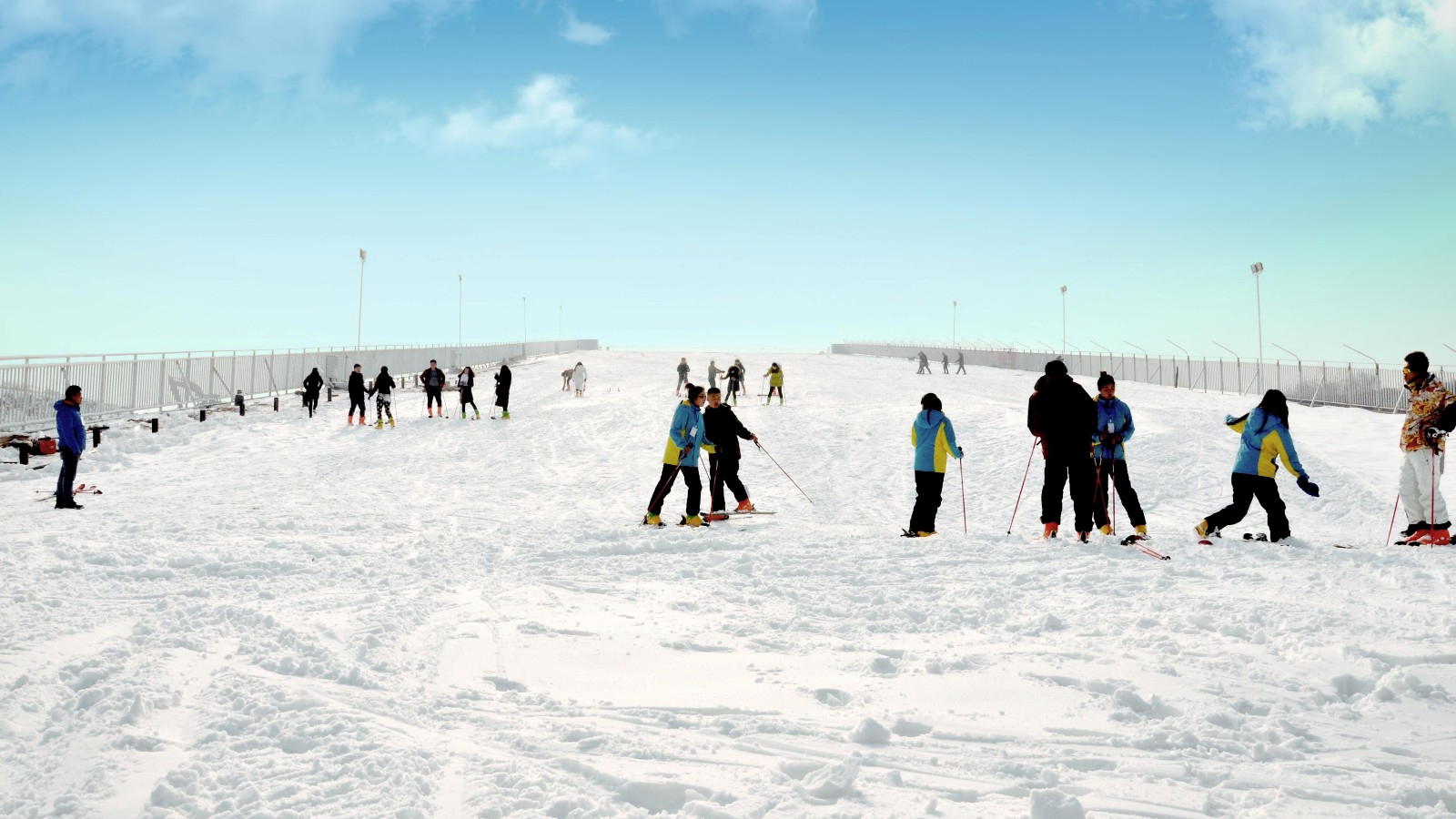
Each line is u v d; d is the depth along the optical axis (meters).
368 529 11.35
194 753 3.96
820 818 3.19
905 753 3.85
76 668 5.12
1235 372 36.28
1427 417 8.98
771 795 3.39
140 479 16.92
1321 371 30.30
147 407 24.67
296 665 5.20
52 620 6.29
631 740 4.02
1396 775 3.56
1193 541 9.19
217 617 6.45
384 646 5.76
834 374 55.88
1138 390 39.53
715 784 3.50
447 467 19.62
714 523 11.87
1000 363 66.12
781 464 19.72
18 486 15.62
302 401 31.53
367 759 3.79
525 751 3.94
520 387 43.72
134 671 5.08
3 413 19.05
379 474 18.33
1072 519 12.99
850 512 13.91
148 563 8.51
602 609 6.92
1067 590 7.17
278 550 9.53
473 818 3.27
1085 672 4.95
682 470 11.83
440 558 9.30
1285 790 3.41
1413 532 9.14
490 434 25.55
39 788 3.60
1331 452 17.75
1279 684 4.69
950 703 4.51
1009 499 15.10
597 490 16.36
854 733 4.04
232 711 4.50
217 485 16.25
